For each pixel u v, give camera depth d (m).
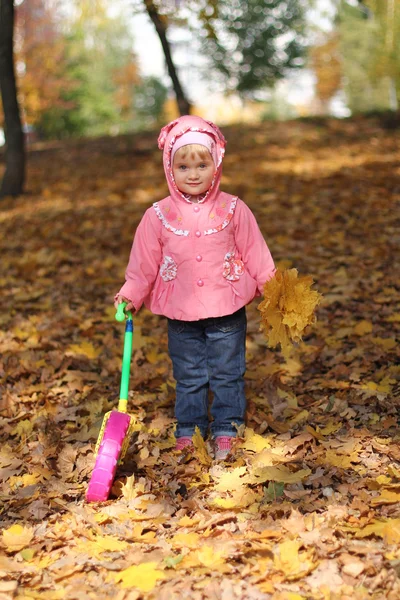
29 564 2.73
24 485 3.43
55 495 3.28
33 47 23.97
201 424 3.78
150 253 3.56
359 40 29.08
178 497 3.20
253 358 4.89
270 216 9.19
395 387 4.16
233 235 3.55
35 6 23.33
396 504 2.92
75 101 33.19
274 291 3.32
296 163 12.84
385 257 6.92
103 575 2.63
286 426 3.81
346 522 2.84
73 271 7.68
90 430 3.97
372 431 3.66
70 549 2.81
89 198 11.55
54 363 5.08
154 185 12.13
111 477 3.20
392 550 2.62
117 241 8.78
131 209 10.48
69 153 16.86
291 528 2.79
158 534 2.92
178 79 12.16
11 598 2.51
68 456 3.63
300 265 7.00
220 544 2.75
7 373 4.94
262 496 3.14
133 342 5.36
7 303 6.69
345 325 5.29
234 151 14.47
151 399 4.40
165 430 3.97
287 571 2.54
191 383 3.74
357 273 6.51
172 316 3.55
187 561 2.66
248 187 11.03
